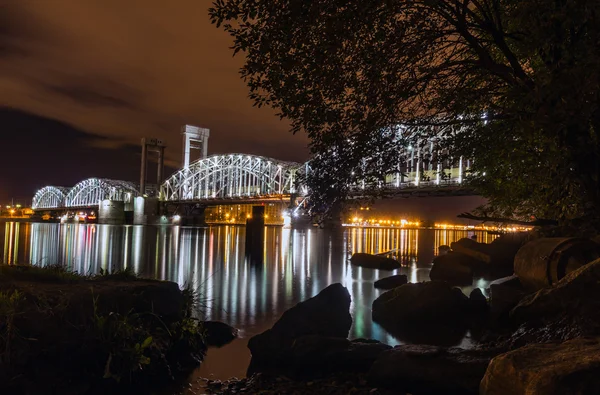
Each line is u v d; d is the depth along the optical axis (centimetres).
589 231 732
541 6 443
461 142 833
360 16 535
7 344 623
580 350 427
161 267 3419
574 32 481
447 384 624
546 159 627
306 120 612
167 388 748
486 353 666
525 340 669
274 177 11606
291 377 796
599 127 550
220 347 1015
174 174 16625
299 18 538
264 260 4044
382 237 11112
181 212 16000
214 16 572
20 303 698
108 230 11169
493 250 2234
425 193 4494
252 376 796
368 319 1302
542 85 425
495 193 879
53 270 1022
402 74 640
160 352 797
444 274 2058
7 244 5906
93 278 1006
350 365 789
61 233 9238
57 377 650
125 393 716
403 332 1123
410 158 804
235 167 13738
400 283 2084
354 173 694
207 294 1962
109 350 717
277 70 564
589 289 654
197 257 4359
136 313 849
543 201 817
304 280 2553
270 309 1561
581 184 616
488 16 641
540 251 927
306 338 848
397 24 595
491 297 1148
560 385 377
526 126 478
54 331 686
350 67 598
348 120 638
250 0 552
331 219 709
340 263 3734
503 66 600
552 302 693
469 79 734
